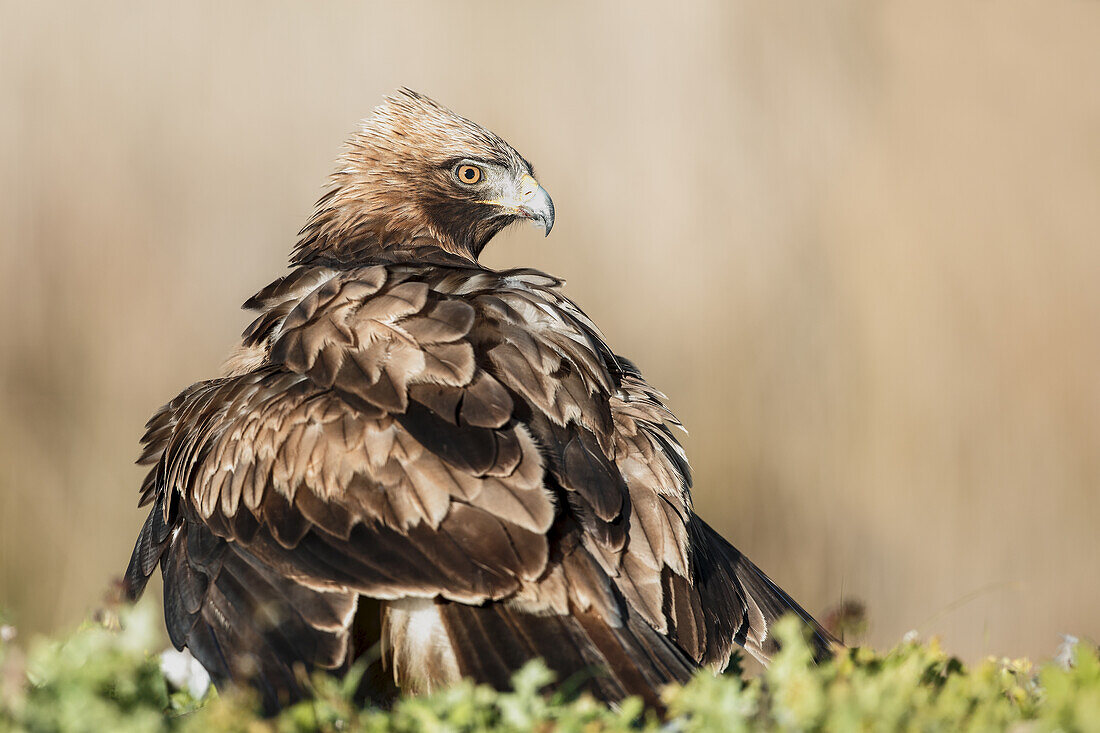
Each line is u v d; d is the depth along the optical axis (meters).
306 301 10.16
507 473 8.71
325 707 7.80
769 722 7.50
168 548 10.22
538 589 8.52
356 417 9.03
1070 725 7.28
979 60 32.44
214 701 8.85
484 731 7.38
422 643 8.46
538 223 14.41
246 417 9.49
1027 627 29.69
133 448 27.89
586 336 10.10
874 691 7.44
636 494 9.46
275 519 8.98
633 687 8.20
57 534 26.53
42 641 8.87
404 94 14.65
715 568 10.12
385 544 8.60
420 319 9.54
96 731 7.31
